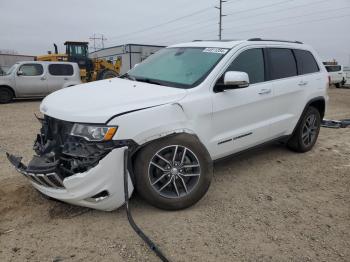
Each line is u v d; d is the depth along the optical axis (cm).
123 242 325
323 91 599
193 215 375
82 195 329
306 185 470
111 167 332
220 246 323
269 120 497
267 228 356
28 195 409
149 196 362
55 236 331
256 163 545
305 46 592
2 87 1468
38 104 1452
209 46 470
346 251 324
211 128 412
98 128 329
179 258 304
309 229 358
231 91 427
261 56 490
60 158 342
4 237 328
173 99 375
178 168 374
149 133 349
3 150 617
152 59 510
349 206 414
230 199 418
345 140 715
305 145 598
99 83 447
